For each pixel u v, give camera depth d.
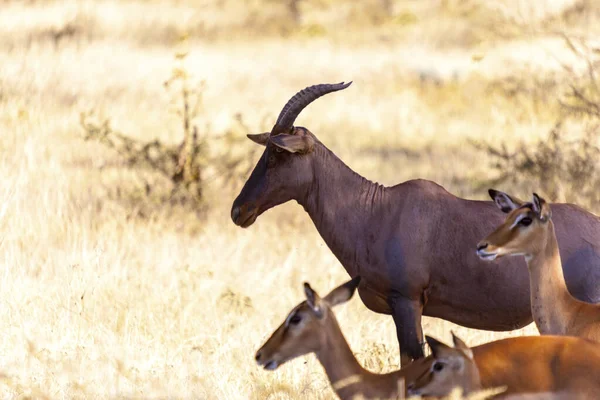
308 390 25.64
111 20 108.25
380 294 27.67
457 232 26.95
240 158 53.81
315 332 21.94
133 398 24.64
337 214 27.72
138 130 65.12
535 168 49.38
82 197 46.69
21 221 40.31
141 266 37.41
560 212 27.00
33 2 108.06
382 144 69.44
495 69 82.19
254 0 129.12
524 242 24.27
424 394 20.36
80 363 26.80
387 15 126.69
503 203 25.50
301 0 131.00
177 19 115.38
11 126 52.50
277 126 27.81
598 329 24.02
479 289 26.88
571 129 57.03
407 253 27.00
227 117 70.69
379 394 21.75
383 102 82.81
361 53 105.00
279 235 44.12
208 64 94.69
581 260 26.45
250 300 33.59
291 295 35.19
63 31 92.69
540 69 71.69
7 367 26.62
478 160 61.03
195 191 48.78
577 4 86.19
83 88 74.50
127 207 46.03
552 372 20.70
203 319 32.12
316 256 39.97
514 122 66.75
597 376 20.42
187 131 51.47
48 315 31.25
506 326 27.45
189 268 36.31
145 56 91.19
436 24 116.44
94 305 32.09
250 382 26.56
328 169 27.83
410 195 27.47
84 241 37.66
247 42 111.62
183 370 26.98
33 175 45.91
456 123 73.69
